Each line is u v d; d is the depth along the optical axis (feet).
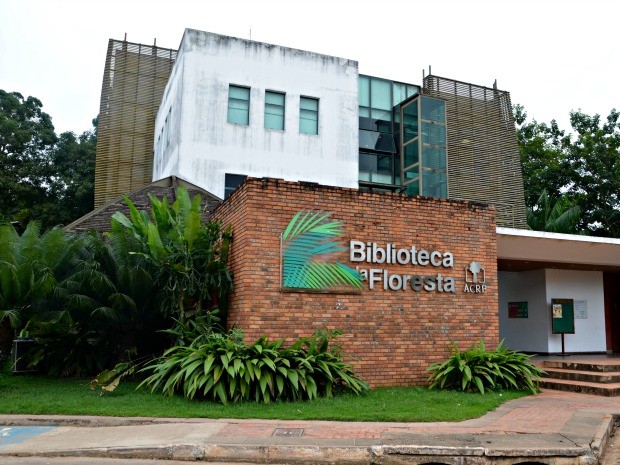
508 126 99.40
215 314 38.04
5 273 37.11
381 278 37.99
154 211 40.09
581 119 107.45
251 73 78.79
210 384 30.30
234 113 77.77
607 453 24.03
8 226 41.14
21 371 42.55
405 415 27.81
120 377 35.94
